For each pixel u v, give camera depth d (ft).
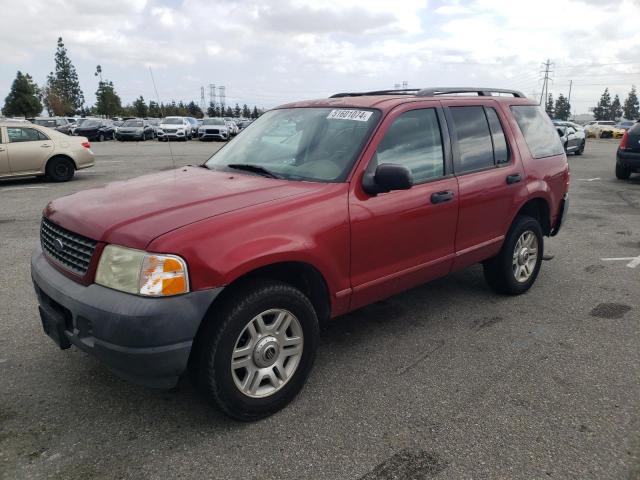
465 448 9.24
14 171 40.14
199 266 8.82
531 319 14.90
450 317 15.01
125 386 11.20
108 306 8.73
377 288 11.98
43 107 266.57
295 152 12.54
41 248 11.52
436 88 14.26
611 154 74.74
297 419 10.11
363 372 11.90
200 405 10.55
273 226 9.80
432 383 11.43
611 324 14.60
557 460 8.92
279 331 10.12
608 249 22.41
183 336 8.75
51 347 12.86
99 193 11.34
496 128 15.24
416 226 12.44
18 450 9.13
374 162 11.60
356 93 15.35
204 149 83.30
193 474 8.62
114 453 9.10
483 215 14.42
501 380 11.56
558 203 17.52
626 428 9.81
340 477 8.55
